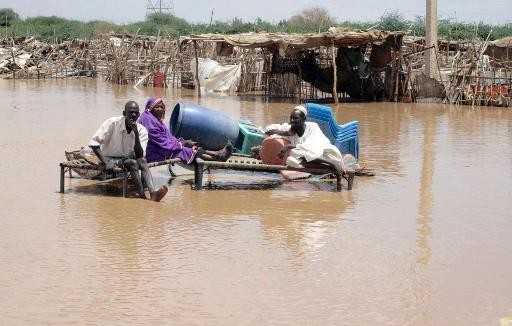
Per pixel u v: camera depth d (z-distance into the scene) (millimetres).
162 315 5984
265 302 6324
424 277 7070
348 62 31109
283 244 8078
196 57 32875
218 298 6387
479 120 22531
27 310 6012
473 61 28391
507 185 11688
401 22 52438
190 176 12109
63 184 10320
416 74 30234
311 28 57938
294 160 10789
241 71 36125
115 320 5855
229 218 9188
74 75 47781
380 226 8961
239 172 12391
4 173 11758
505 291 6723
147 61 41312
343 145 12148
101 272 6973
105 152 10242
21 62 47344
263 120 22109
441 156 14797
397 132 19172
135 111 10039
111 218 9016
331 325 5875
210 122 11719
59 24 81438
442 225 9055
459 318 6082
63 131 17547
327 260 7531
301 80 31734
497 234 8672
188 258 7477
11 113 21922
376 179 12117
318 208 9859
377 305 6324
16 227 8477
